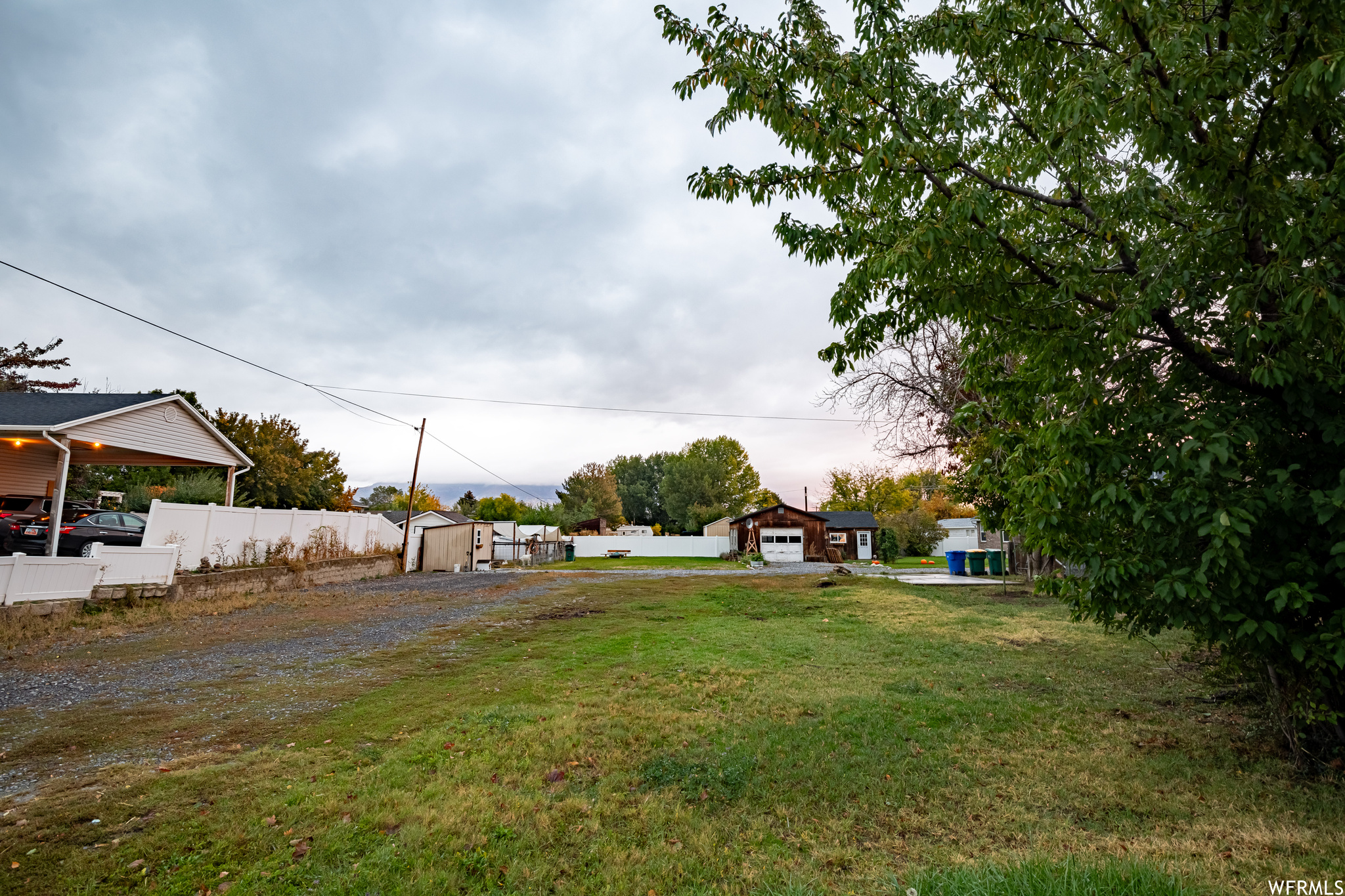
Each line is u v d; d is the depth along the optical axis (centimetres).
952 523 4638
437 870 304
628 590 1634
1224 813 369
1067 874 271
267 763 442
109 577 1108
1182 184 418
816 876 298
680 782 417
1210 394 403
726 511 5662
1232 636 387
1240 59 329
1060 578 453
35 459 1584
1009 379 505
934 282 439
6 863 309
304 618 1147
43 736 505
